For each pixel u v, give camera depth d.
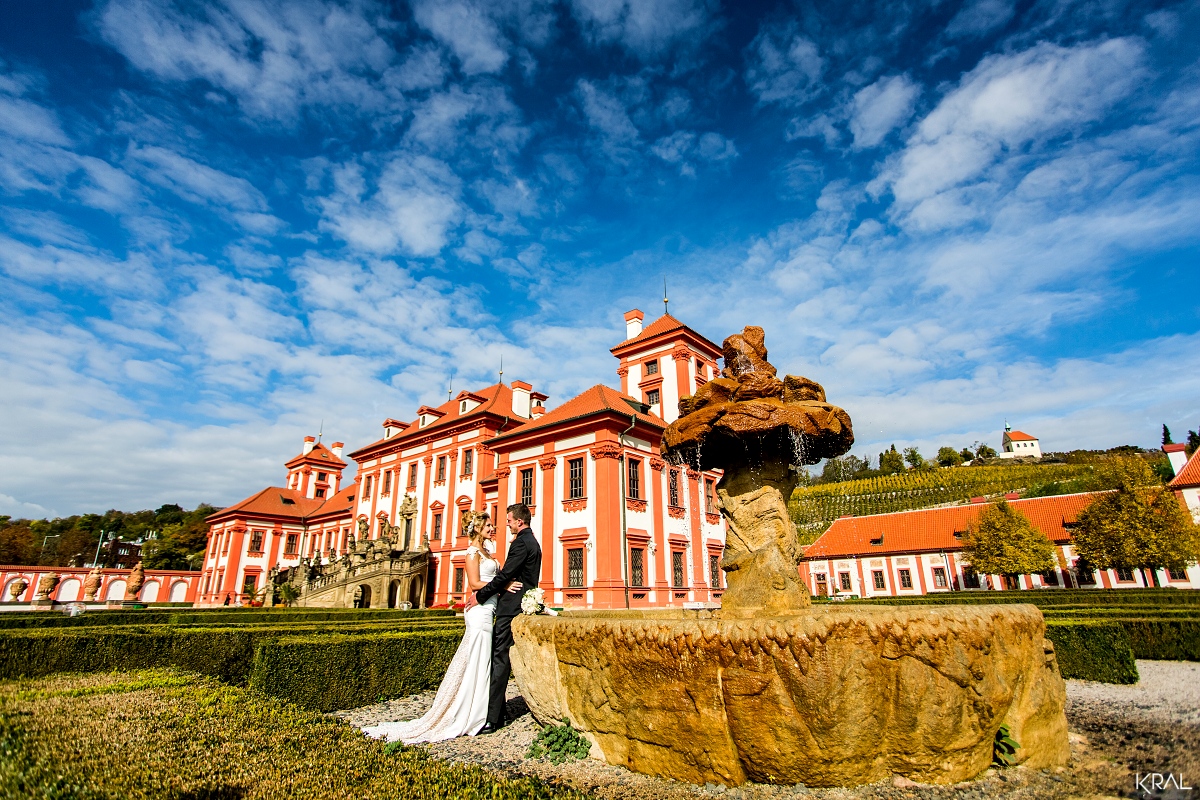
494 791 3.81
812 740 4.49
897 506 76.50
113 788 3.47
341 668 9.01
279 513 54.03
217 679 7.98
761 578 6.50
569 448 27.12
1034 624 5.26
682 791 4.73
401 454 41.06
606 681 5.49
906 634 4.61
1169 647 12.54
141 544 91.12
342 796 3.62
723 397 7.30
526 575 7.25
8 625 16.25
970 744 4.69
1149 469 34.12
